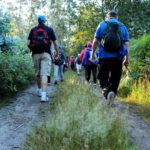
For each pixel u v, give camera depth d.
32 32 4.82
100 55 4.15
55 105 4.17
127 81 6.30
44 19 4.86
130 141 3.08
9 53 6.22
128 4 18.23
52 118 3.02
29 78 7.07
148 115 4.35
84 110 3.19
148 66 6.29
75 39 22.00
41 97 4.66
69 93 5.02
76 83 6.83
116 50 4.06
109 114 3.24
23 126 3.37
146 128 3.67
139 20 17.97
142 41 6.72
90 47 7.25
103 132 2.66
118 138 2.79
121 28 4.11
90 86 6.29
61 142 2.58
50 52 4.85
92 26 20.27
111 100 4.05
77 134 2.62
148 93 5.64
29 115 3.84
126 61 4.29
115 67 4.16
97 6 20.05
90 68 7.27
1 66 5.05
